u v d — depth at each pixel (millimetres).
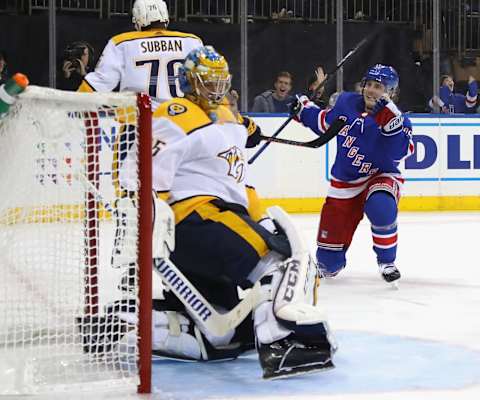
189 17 26125
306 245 8609
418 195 27281
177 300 9266
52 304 8672
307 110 14523
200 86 8742
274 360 8211
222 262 8539
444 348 9781
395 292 13766
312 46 27188
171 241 8172
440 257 17656
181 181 8711
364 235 21297
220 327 8594
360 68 27484
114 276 12711
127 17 25641
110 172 8594
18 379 7848
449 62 27875
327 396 7773
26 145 7961
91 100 7621
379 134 14031
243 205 9008
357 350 9656
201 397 7738
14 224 8367
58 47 25219
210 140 8633
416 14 27656
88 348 8656
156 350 9070
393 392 7918
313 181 26562
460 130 27484
